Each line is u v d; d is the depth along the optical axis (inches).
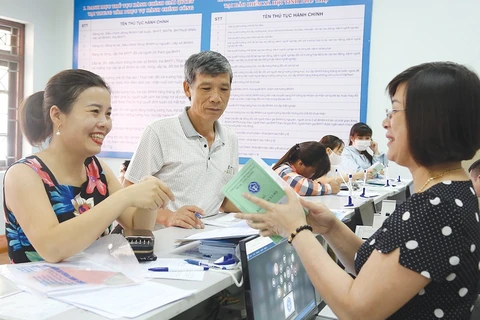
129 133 196.7
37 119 48.7
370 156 153.3
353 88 164.4
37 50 198.1
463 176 32.9
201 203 76.9
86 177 51.9
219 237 44.2
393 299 29.6
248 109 177.3
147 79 193.2
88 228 40.8
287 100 172.2
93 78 47.9
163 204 46.4
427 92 31.3
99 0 199.3
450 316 30.7
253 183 37.3
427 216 29.9
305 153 102.3
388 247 30.3
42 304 31.6
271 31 173.2
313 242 34.7
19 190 43.3
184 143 76.9
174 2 187.0
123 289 34.6
